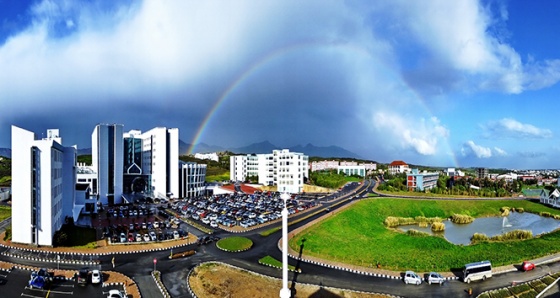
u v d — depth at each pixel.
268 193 192.75
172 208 143.62
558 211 165.62
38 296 56.06
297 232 101.12
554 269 75.00
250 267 72.19
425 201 171.88
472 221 151.25
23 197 82.94
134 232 100.94
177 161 175.88
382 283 65.25
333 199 170.50
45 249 80.06
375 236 109.56
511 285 65.88
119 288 60.09
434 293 61.22
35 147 82.31
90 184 153.00
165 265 72.31
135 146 189.50
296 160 199.38
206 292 59.00
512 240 105.25
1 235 90.88
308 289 61.16
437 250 90.38
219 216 123.38
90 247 82.94
